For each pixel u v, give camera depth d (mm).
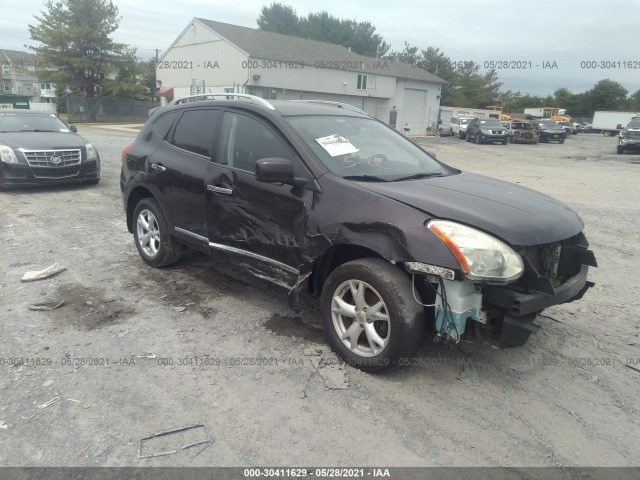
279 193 3766
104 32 44094
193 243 4641
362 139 4273
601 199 10859
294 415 2977
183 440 2746
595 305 4762
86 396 3100
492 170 16938
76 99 40688
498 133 32688
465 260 2916
